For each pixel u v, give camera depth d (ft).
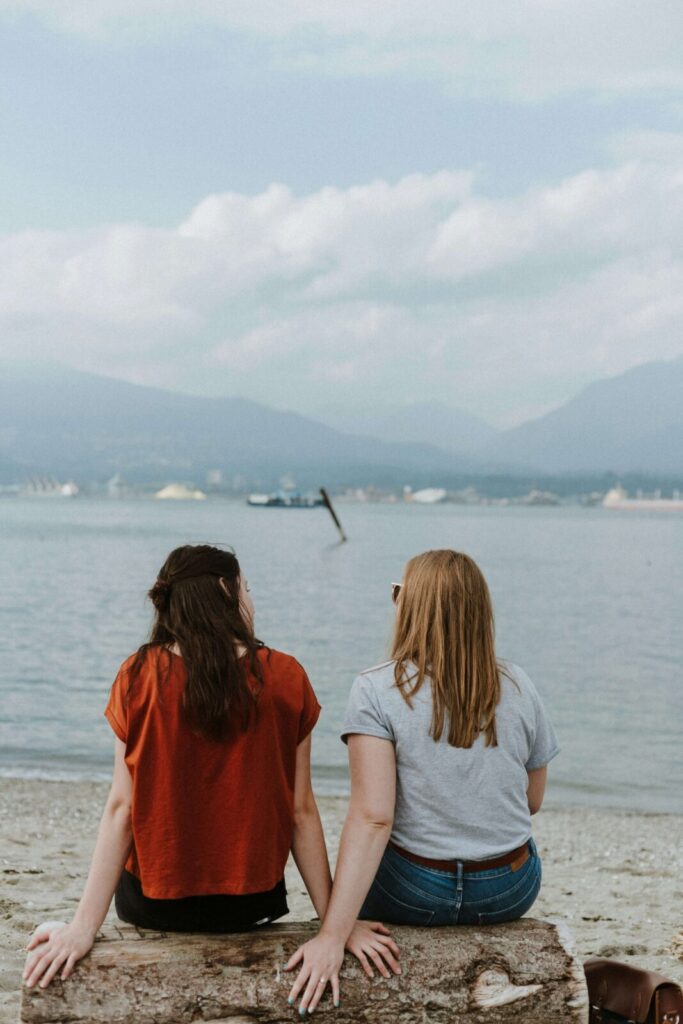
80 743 43.83
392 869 9.98
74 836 25.03
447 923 9.96
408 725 9.87
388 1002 9.06
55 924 9.30
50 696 57.67
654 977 10.14
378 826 9.59
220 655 9.34
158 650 9.48
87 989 8.71
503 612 119.96
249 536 327.06
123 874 9.71
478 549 278.05
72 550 236.43
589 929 18.06
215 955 9.04
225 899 9.47
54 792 32.45
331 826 28.40
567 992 9.36
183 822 9.33
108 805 9.45
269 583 154.30
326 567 191.62
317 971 8.93
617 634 99.09
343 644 87.15
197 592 9.67
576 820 31.71
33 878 19.79
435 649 9.96
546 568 203.62
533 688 10.65
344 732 10.03
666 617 115.34
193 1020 8.78
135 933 9.44
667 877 22.99
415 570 10.41
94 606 115.03
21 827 26.03
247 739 9.39
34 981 8.68
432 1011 9.14
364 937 9.29
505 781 10.06
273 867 9.59
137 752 9.26
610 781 39.70
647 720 54.85
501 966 9.30
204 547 10.16
